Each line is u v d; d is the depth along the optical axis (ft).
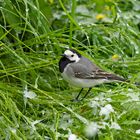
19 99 37.47
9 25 39.99
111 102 37.29
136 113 36.68
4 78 39.29
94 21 46.50
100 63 42.04
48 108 37.37
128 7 50.44
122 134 35.06
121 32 43.68
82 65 38.99
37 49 41.27
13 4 40.40
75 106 38.01
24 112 36.52
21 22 40.63
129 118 36.94
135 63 42.65
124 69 42.83
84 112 36.78
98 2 48.32
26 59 39.22
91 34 44.32
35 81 37.78
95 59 41.57
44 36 39.96
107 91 38.99
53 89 39.50
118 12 47.55
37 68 39.73
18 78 37.37
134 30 45.85
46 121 36.42
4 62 39.55
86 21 46.14
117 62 42.55
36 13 40.60
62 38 41.83
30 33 42.11
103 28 44.01
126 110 36.76
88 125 34.40
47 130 34.37
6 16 40.40
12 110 34.63
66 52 39.06
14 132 33.19
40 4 43.32
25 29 39.17
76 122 35.78
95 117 36.27
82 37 44.70
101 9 48.65
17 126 33.94
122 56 43.09
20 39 42.27
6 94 36.40
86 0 49.52
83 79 38.88
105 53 43.86
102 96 38.24
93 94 40.32
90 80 38.99
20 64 39.01
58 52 41.22
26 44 40.88
